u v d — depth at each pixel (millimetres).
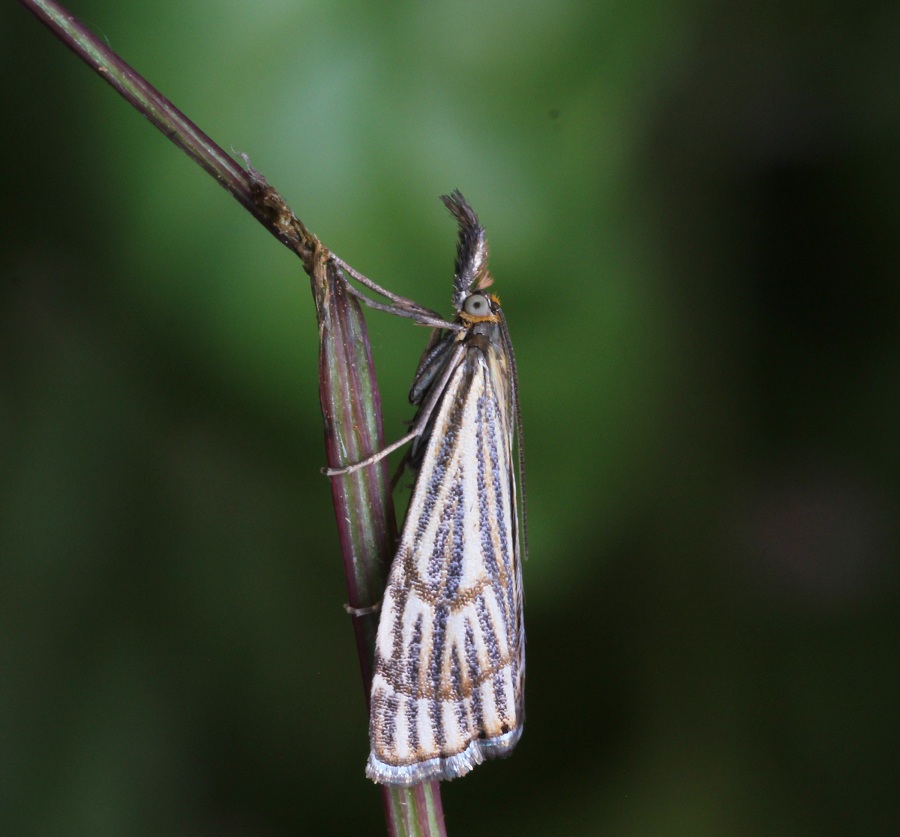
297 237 91
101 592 108
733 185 109
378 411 92
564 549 109
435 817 93
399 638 93
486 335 97
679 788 108
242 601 109
